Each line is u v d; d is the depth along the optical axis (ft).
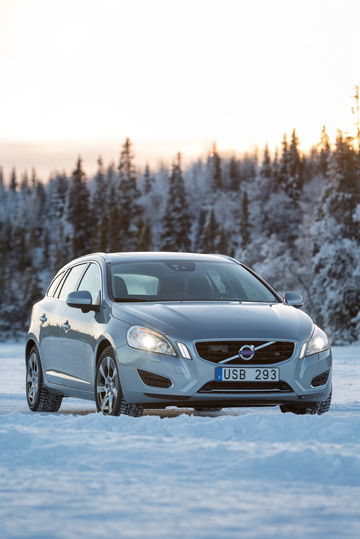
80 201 571.28
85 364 38.19
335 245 216.54
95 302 39.19
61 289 43.80
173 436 24.61
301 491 17.34
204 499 16.46
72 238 563.89
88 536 13.42
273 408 45.55
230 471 19.10
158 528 14.01
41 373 43.47
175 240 506.89
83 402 49.80
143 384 34.45
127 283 38.58
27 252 643.86
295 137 556.10
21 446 22.31
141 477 18.57
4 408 45.55
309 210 359.87
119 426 26.53
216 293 39.01
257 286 40.47
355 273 214.28
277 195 373.20
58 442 22.67
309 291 228.84
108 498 16.49
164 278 39.14
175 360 34.22
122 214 549.13
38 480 18.26
